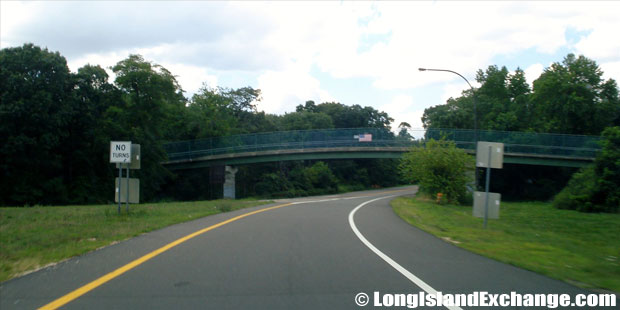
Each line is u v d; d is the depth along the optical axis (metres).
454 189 31.44
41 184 37.78
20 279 6.63
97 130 41.88
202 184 59.16
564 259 9.18
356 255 8.86
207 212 18.14
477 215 15.29
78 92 39.75
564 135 49.88
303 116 95.25
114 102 46.12
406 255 9.00
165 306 5.36
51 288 6.13
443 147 32.47
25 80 35.38
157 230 12.24
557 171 58.53
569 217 23.73
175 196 57.59
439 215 20.77
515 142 50.16
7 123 34.41
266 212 19.30
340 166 90.69
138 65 46.62
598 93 62.66
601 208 28.80
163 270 7.27
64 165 41.75
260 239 10.77
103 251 8.95
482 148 15.07
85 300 5.59
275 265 7.74
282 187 66.00
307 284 6.46
